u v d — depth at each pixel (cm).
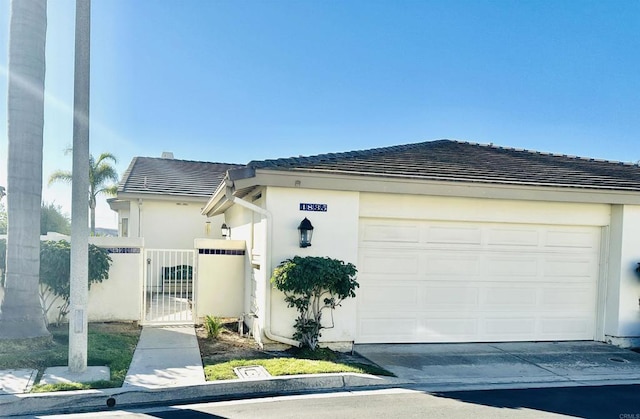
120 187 1532
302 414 431
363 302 753
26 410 428
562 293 838
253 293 811
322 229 704
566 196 781
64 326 758
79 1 517
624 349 785
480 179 746
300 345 673
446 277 788
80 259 516
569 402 498
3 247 728
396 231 765
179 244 1571
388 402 478
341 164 738
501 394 522
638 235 824
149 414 424
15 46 638
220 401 469
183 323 872
